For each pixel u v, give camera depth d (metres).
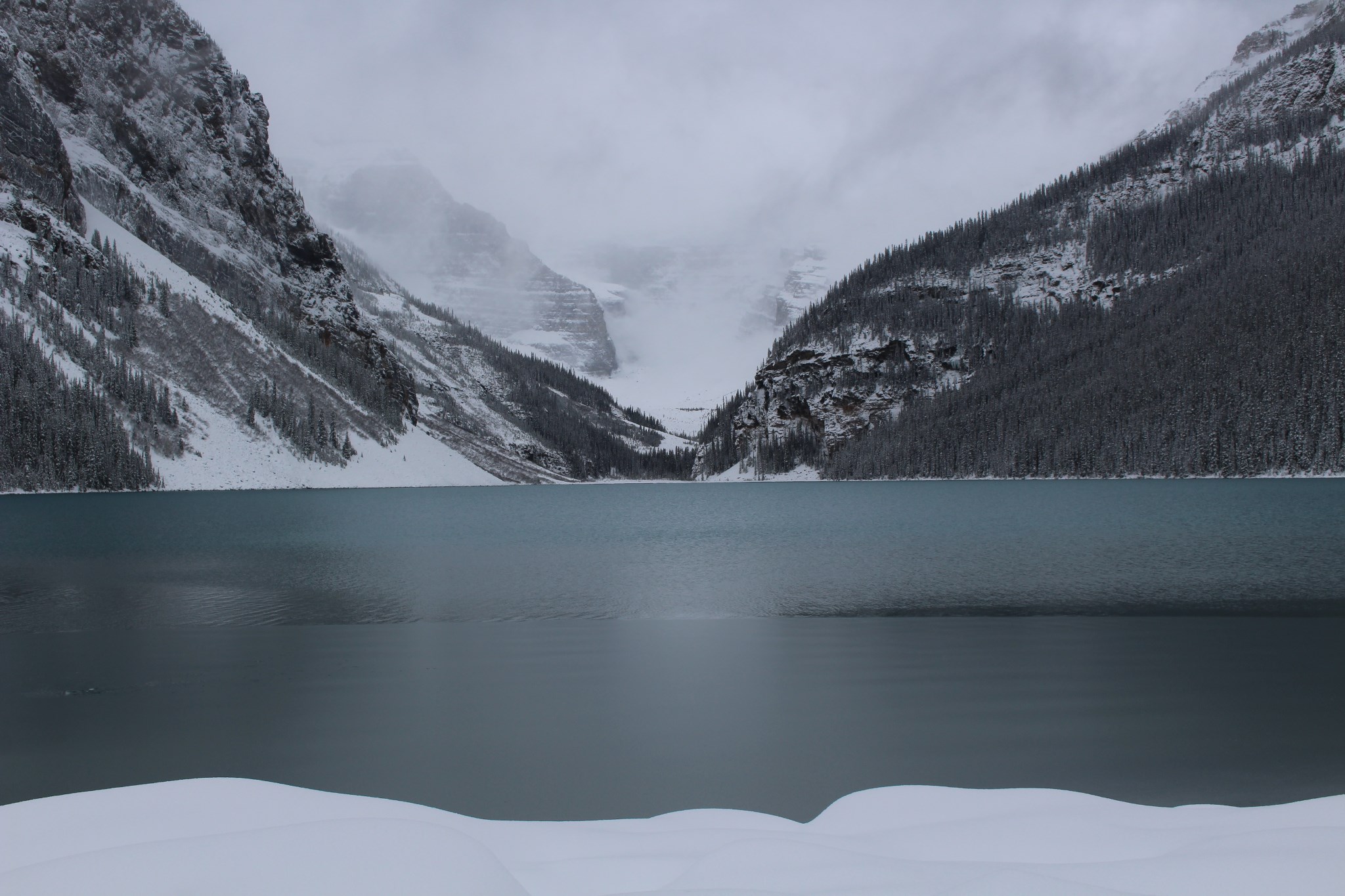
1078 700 18.69
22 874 6.32
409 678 21.80
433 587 39.91
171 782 9.37
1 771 14.67
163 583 41.62
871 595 35.91
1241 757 14.62
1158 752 14.98
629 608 33.38
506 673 22.33
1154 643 24.98
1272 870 6.82
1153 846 8.35
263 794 9.16
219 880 6.17
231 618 31.73
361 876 6.23
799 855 7.68
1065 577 40.22
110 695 20.19
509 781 13.86
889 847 8.59
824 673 21.91
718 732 16.67
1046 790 10.46
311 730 17.06
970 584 38.91
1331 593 34.16
